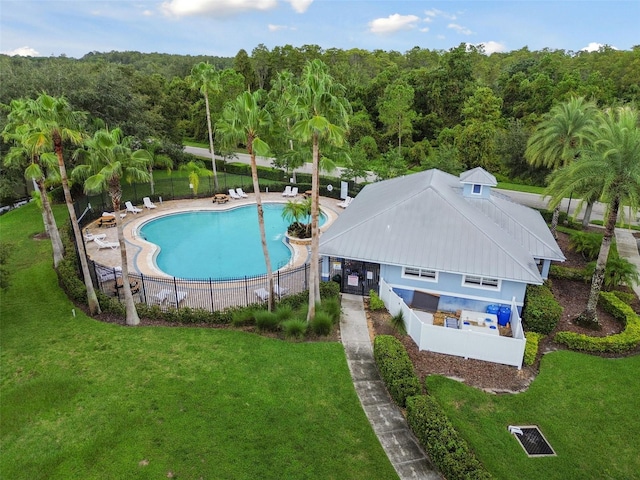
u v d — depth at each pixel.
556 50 113.25
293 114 15.91
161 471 11.45
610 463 12.23
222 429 12.93
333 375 15.65
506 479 11.58
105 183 16.45
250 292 22.38
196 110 77.06
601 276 18.81
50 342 17.42
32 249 27.86
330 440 12.70
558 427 13.52
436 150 54.47
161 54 185.62
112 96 40.53
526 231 23.28
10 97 34.41
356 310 20.61
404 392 13.98
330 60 96.19
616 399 14.80
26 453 11.97
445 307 20.70
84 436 12.55
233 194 43.59
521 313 19.67
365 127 69.06
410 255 20.06
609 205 17.97
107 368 15.70
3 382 14.95
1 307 20.36
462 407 14.17
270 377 15.40
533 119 59.38
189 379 15.15
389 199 24.73
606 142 17.41
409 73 78.38
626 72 74.06
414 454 12.34
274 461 11.88
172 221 36.56
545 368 16.41
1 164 32.97
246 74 83.94
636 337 17.84
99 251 27.86
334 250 21.02
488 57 124.81
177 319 19.16
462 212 21.12
